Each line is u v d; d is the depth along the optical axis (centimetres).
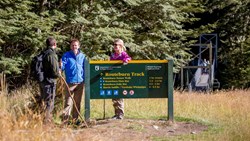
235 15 3034
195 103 1530
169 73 1087
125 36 1858
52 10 1775
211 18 3097
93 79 1072
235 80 2952
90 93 1071
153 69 1084
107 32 1767
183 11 2184
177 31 2133
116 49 1088
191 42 2234
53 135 764
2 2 1577
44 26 1600
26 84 1617
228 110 1398
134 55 1978
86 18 1877
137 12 2050
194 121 1124
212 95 1883
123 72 1077
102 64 1073
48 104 999
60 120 1043
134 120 1083
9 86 1733
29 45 1658
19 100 1073
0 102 895
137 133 959
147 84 1084
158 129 1011
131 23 2028
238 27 3053
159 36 2066
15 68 1600
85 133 834
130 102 1381
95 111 1247
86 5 1831
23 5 1598
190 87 2638
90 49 1769
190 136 945
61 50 1812
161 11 2022
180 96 1722
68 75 1063
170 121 1079
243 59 3005
